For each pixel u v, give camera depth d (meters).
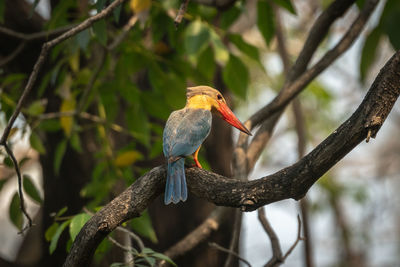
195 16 10.13
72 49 9.18
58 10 10.09
